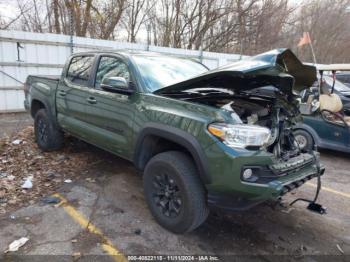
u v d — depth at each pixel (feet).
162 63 12.05
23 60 26.03
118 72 11.58
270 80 9.49
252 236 9.48
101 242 8.71
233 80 9.45
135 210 10.62
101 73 12.40
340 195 13.06
